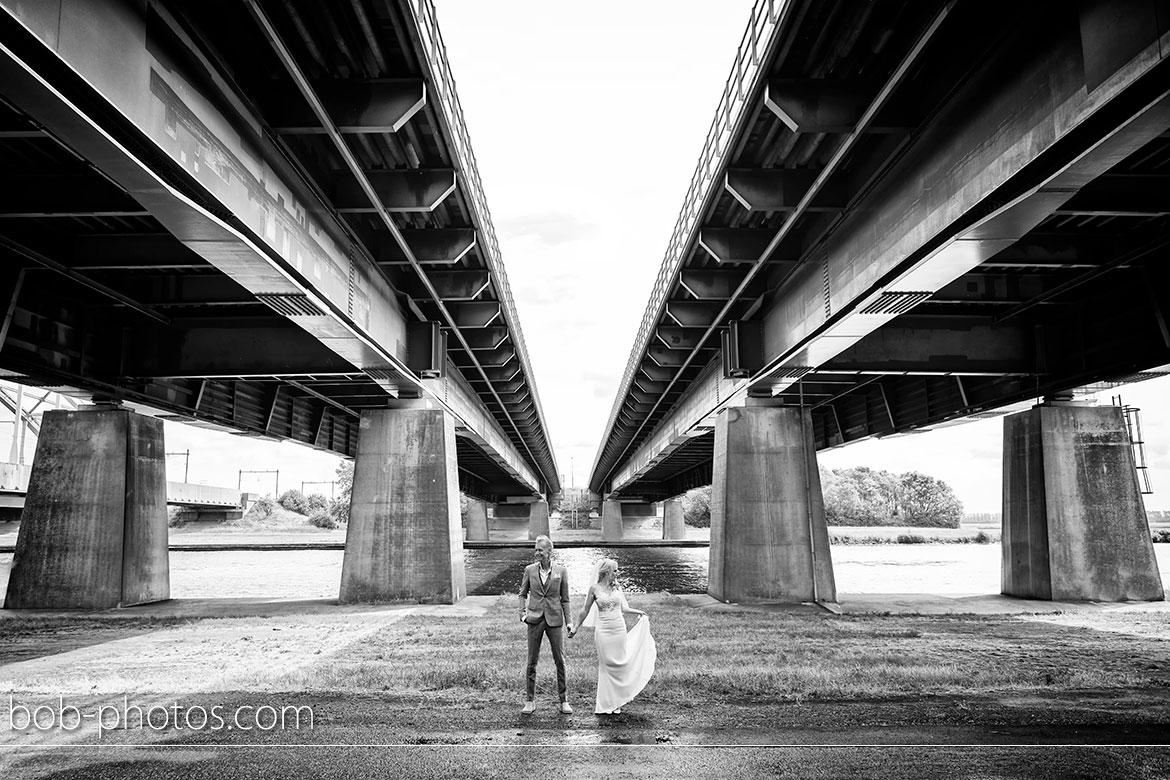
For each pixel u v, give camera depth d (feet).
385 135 49.57
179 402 87.86
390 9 36.35
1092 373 73.10
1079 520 85.30
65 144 28.89
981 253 42.22
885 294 50.88
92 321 75.72
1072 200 46.78
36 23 23.31
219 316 78.23
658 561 208.95
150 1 30.55
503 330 98.58
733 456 90.27
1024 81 34.22
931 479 604.90
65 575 82.07
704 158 60.23
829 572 87.86
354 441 146.92
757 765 26.53
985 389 92.32
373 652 51.57
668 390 123.13
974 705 35.35
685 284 77.56
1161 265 61.93
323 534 490.49
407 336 83.76
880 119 43.39
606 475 320.70
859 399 122.01
